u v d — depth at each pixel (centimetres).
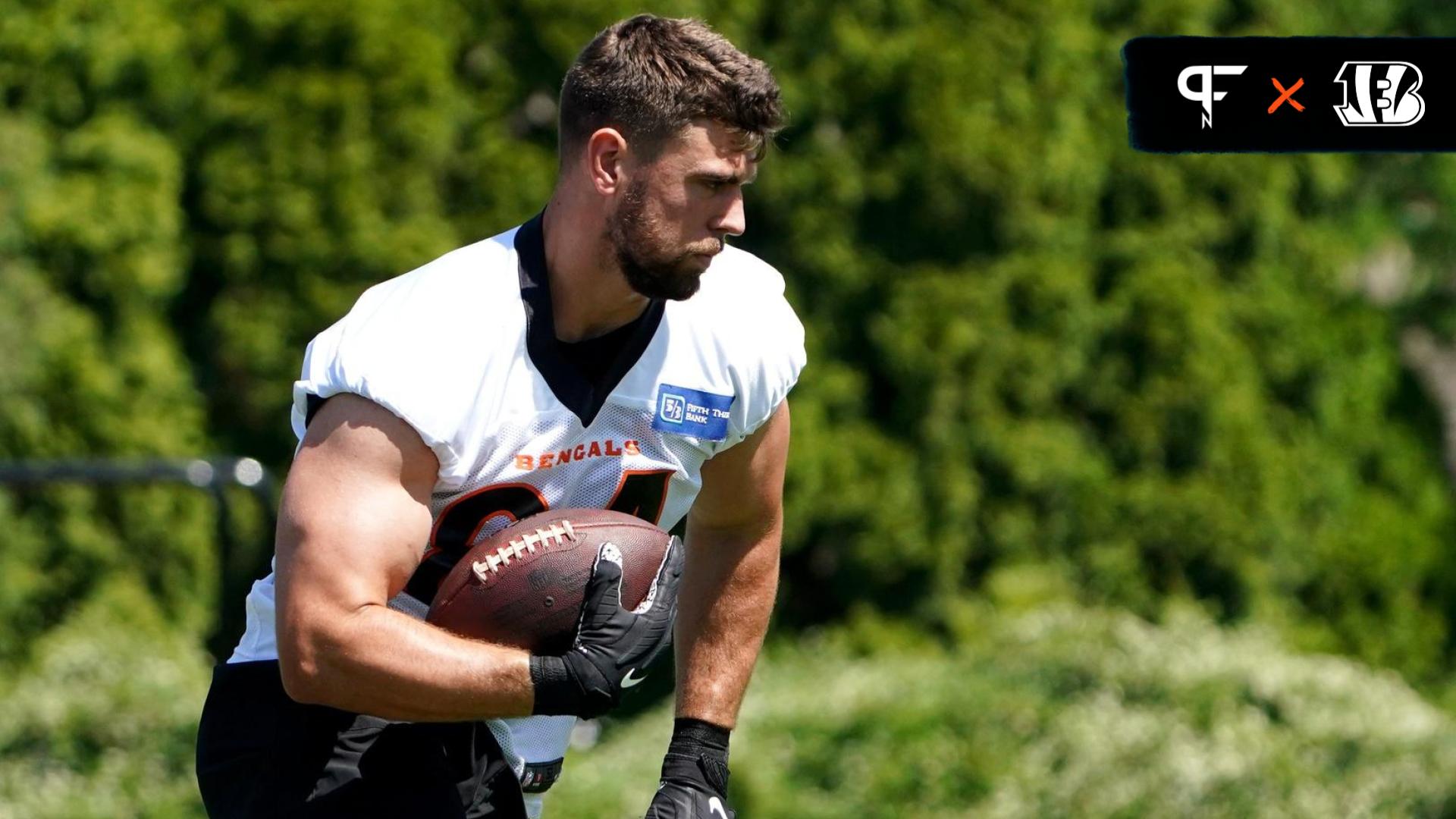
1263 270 3741
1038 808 2462
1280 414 3806
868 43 3484
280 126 3278
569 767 2628
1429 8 4159
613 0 3412
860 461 3538
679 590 1081
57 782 2338
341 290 3322
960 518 3538
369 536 862
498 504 934
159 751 2439
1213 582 3672
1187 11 3641
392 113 3300
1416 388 4306
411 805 951
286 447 3381
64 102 3188
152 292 3197
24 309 3045
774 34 3506
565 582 906
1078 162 3575
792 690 2889
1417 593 4144
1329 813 2412
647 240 892
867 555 3528
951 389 3525
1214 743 2533
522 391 916
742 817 2486
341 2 3256
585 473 947
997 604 3469
